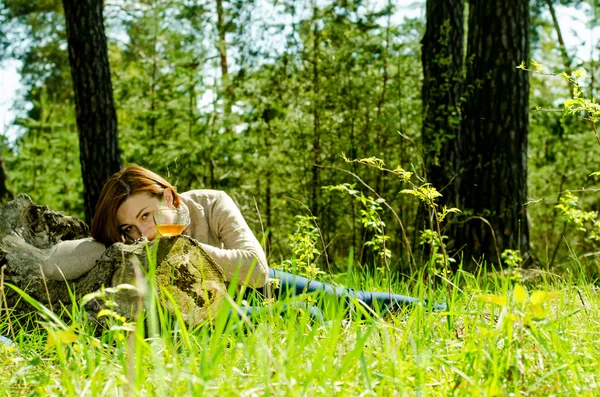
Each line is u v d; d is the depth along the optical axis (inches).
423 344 117.0
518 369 94.7
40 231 185.0
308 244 170.7
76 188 597.6
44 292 155.6
